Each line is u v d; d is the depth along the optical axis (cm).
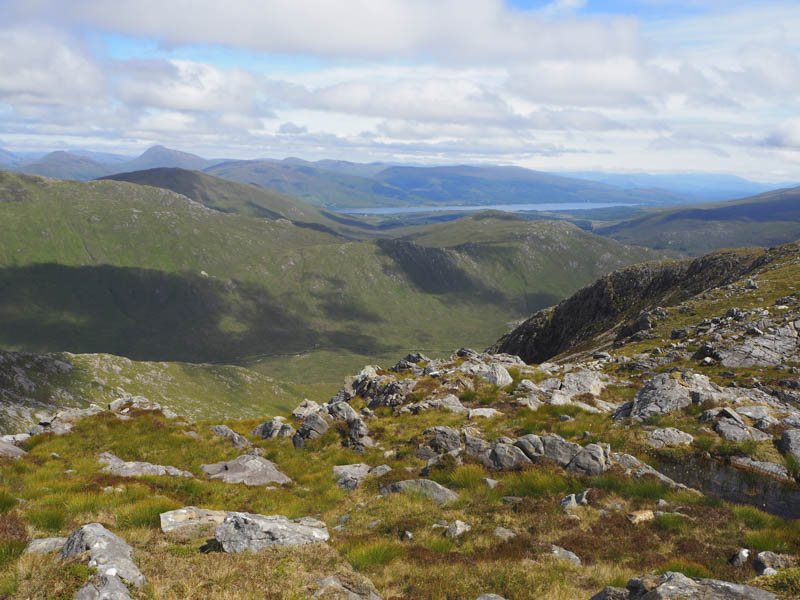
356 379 4716
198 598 1147
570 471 2416
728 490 2297
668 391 3303
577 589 1356
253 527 1505
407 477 2589
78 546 1291
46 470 2508
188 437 3444
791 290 6338
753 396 3312
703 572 1405
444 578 1421
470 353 5375
